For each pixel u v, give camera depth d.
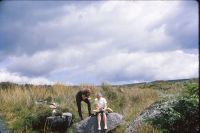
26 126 10.73
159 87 16.66
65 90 14.22
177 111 8.95
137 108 12.37
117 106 13.45
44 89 13.91
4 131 10.47
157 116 9.37
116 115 10.94
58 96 13.45
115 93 14.28
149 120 9.53
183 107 8.90
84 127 10.73
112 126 10.66
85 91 11.34
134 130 9.74
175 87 14.84
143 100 13.67
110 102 13.65
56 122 11.02
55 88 14.23
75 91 14.40
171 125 9.03
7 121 11.07
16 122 10.95
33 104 11.97
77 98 11.38
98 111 10.73
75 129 10.82
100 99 10.85
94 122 10.74
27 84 14.70
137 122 10.02
